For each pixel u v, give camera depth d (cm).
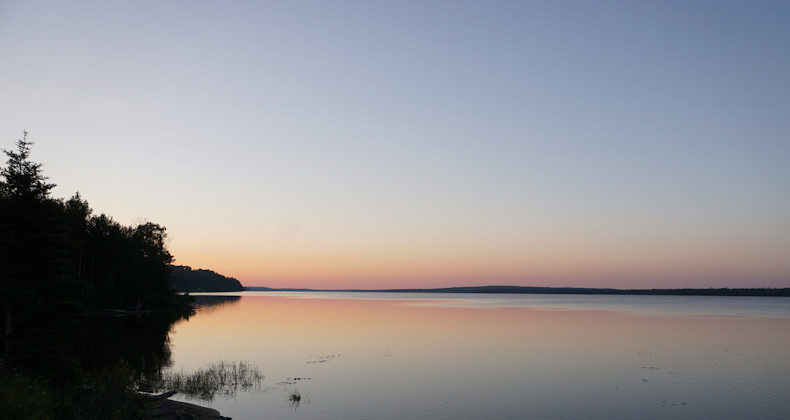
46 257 2689
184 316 9681
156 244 12812
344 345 5209
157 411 2364
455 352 4738
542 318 9588
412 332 6594
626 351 4847
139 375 3428
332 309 13138
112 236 10819
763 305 19912
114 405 2133
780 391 3166
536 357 4459
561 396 3030
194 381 3225
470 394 3056
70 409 1998
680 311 13188
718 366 4041
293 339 5725
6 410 1645
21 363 2572
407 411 2686
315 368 3838
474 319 9194
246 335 6134
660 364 4125
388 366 3959
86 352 4488
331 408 2719
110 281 10419
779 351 4872
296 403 2805
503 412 2684
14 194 2708
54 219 2756
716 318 9888
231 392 3030
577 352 4769
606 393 3105
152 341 5416
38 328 2606
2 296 2511
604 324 8056
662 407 2808
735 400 2956
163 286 11388
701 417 2623
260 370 3722
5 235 2648
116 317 9238
